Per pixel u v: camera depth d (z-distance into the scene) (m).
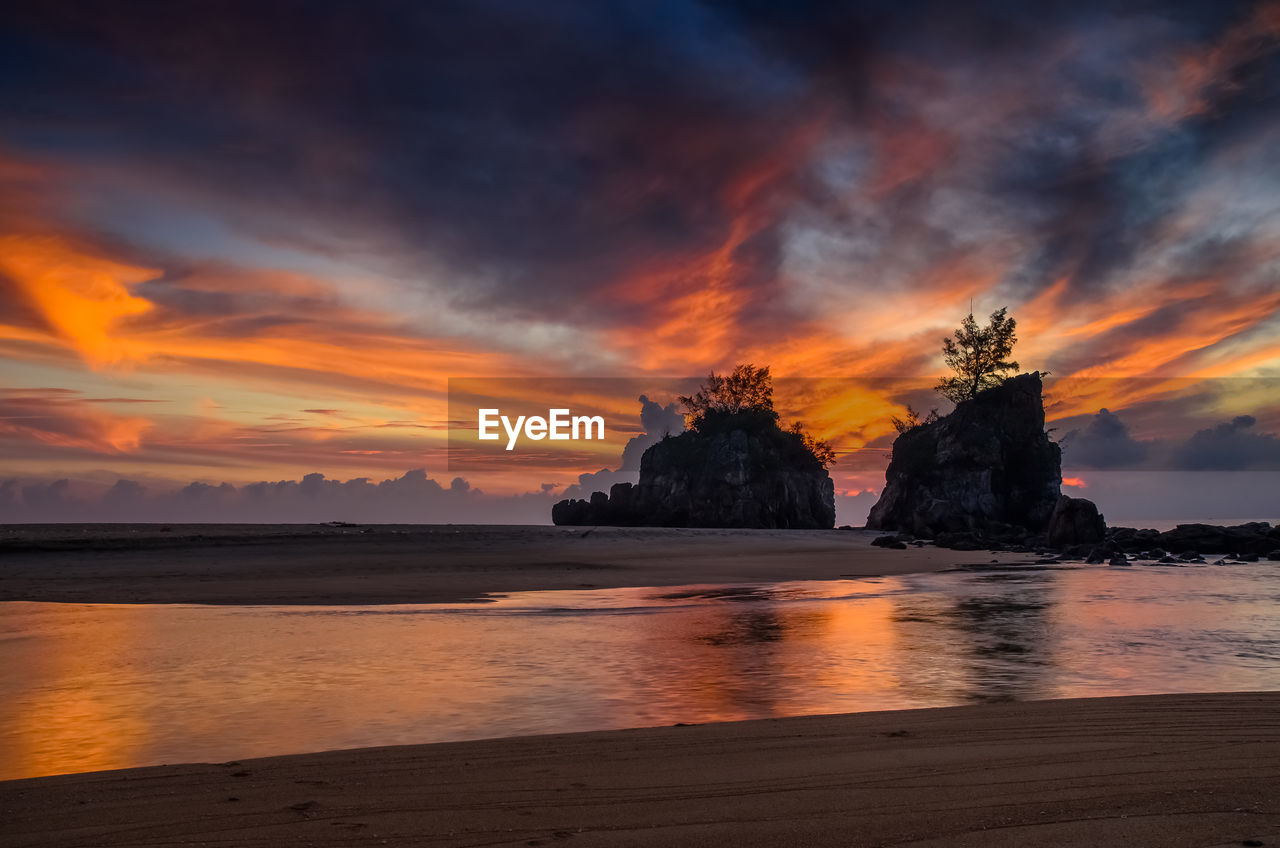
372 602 23.80
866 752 6.95
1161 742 7.06
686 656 14.20
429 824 5.24
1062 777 5.98
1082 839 4.68
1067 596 26.83
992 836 4.77
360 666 13.18
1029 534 76.88
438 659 13.85
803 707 10.05
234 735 8.75
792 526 110.00
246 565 33.38
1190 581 34.19
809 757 6.83
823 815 5.25
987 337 101.94
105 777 6.49
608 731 8.11
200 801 5.81
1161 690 11.14
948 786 5.83
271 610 21.67
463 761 6.92
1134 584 32.34
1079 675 12.33
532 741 7.68
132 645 15.45
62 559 34.25
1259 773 6.01
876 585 31.33
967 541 64.88
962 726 7.95
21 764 7.66
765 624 18.89
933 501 86.00
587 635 17.02
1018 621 19.62
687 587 29.78
